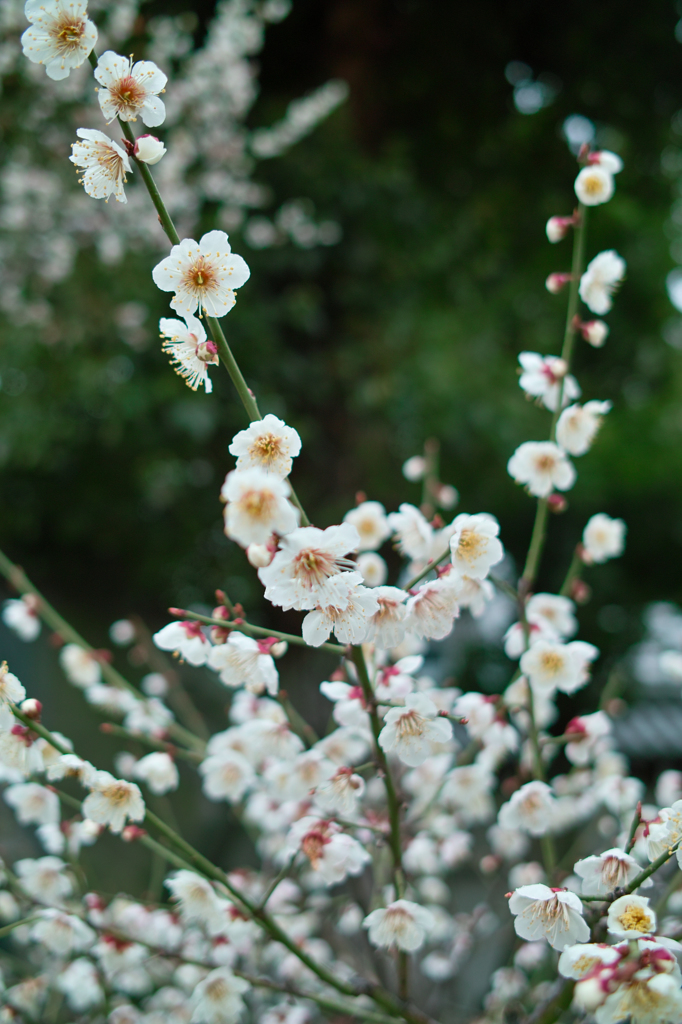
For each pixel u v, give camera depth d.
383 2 4.54
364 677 1.29
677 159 5.33
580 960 1.02
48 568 4.64
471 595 1.46
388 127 4.82
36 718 1.27
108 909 1.85
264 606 4.64
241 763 1.73
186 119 4.02
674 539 5.85
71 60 1.14
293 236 4.32
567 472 1.72
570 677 1.57
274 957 2.09
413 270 4.43
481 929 2.47
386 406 4.08
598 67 4.80
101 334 3.75
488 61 4.79
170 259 1.15
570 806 2.29
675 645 6.13
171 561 4.66
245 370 4.03
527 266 4.99
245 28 4.05
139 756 3.35
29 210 3.82
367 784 2.41
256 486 1.00
